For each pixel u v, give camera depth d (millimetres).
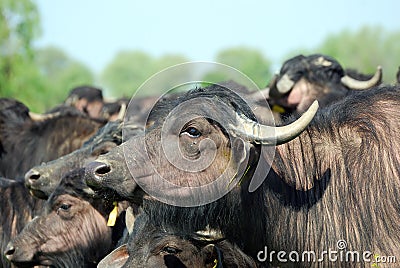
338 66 35281
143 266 19328
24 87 62000
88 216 23828
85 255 23812
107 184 18188
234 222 18797
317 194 19531
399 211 19047
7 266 26141
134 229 20516
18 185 27000
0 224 26250
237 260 19406
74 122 32531
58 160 25047
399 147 19531
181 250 19281
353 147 19781
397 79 36469
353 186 19391
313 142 20016
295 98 34938
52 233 23766
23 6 61125
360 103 20578
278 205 19328
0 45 61625
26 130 33281
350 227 19188
